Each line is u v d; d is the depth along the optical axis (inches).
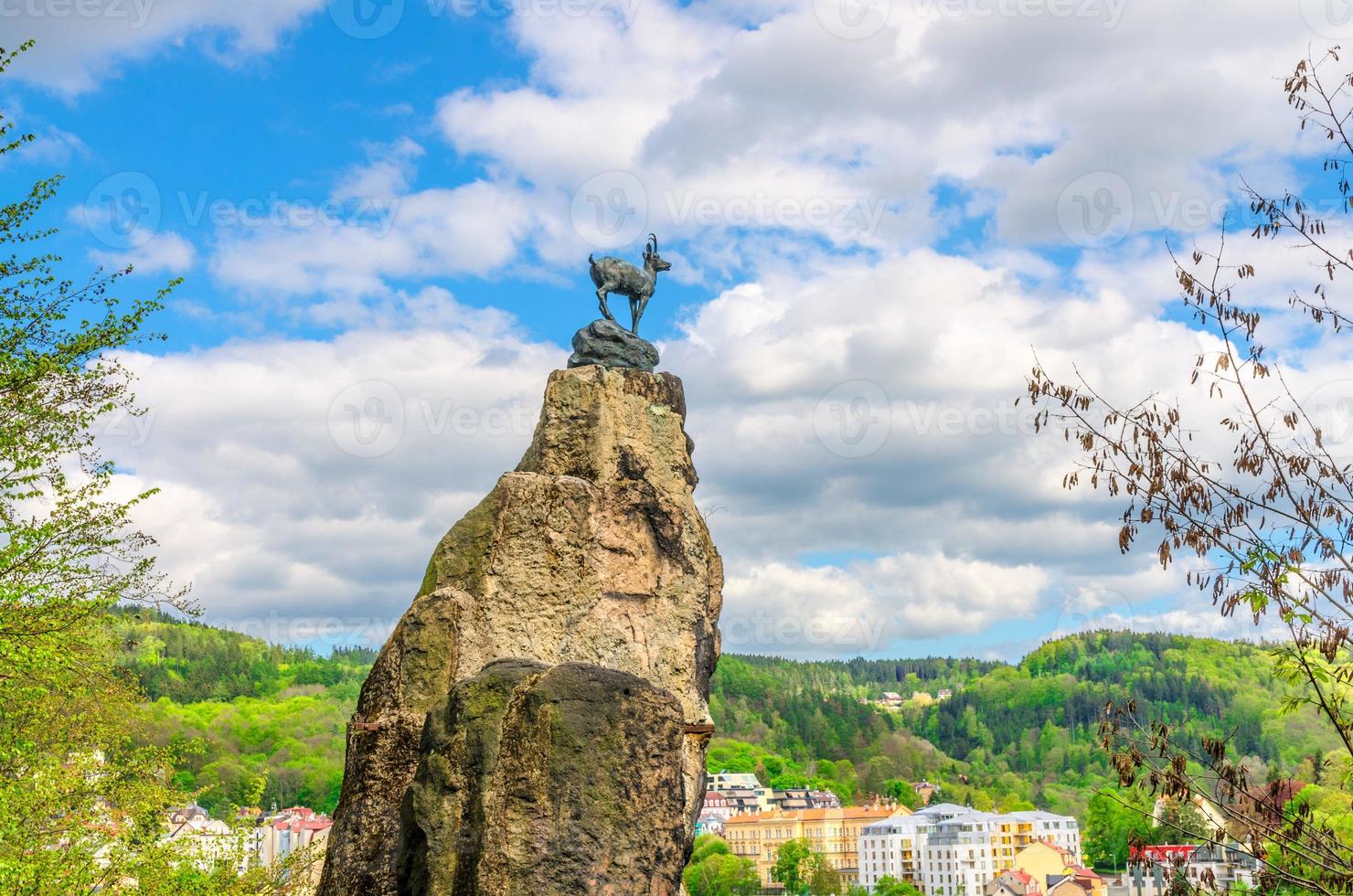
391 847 664.4
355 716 724.7
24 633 926.4
